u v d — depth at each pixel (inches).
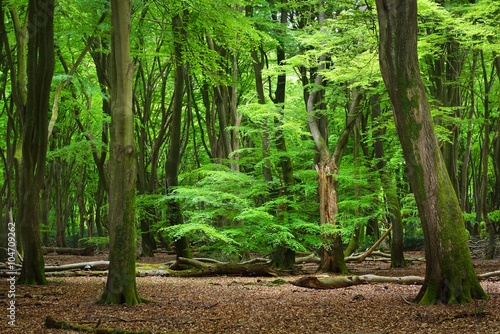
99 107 1182.3
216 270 731.4
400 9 405.4
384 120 787.4
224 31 608.1
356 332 311.3
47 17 580.7
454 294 401.7
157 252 1286.9
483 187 1015.6
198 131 1585.9
